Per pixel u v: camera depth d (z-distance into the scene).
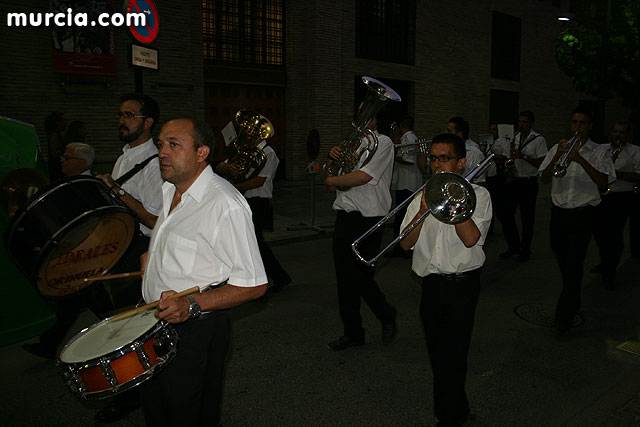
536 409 3.28
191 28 11.62
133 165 3.32
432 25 17.11
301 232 8.24
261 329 4.54
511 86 20.81
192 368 2.16
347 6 14.56
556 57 12.02
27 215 2.34
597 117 10.11
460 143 2.71
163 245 2.15
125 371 1.98
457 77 18.36
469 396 3.43
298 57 13.98
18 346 4.15
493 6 19.34
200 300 1.99
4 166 3.22
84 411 3.24
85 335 2.25
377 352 4.10
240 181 5.00
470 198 2.35
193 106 11.89
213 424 2.35
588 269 6.55
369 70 15.39
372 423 3.11
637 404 3.35
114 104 9.98
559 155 4.46
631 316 4.91
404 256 7.05
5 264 3.31
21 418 3.15
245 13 13.11
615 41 10.49
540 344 4.27
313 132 8.52
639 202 6.75
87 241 2.53
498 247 7.67
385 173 3.99
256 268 2.08
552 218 4.70
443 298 2.72
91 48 9.38
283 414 3.20
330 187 3.94
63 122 7.93
